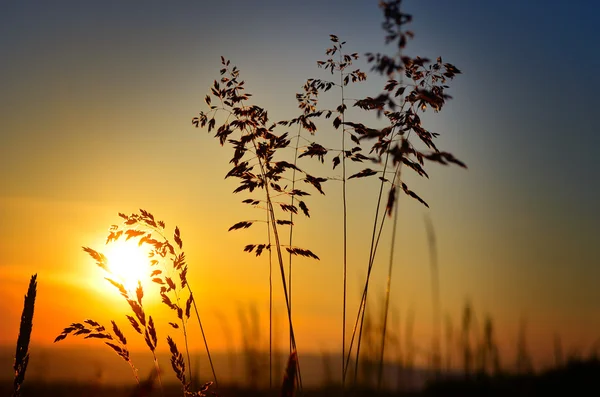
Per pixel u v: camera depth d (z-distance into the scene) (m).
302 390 3.62
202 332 4.10
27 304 3.28
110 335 3.92
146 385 2.07
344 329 3.86
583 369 3.65
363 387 3.54
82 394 3.92
